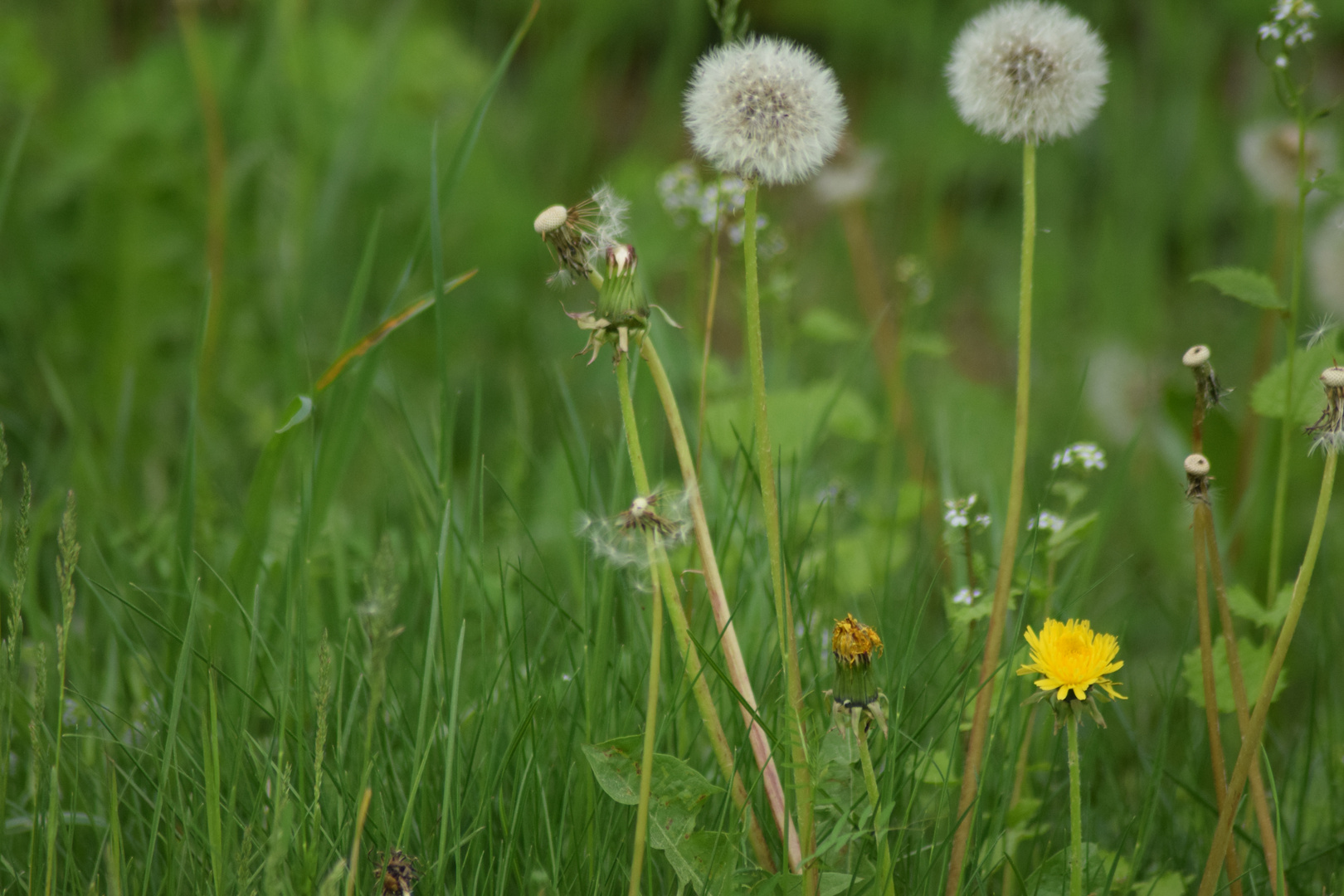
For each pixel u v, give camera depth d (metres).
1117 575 2.32
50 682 1.79
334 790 1.71
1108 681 1.66
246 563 1.82
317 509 1.84
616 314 1.63
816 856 1.65
